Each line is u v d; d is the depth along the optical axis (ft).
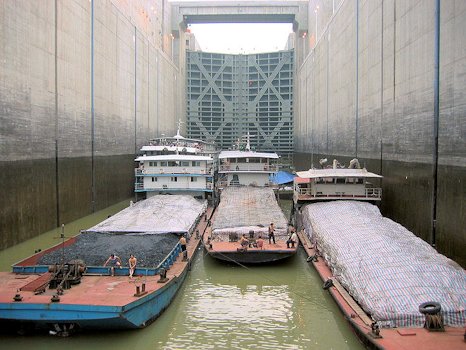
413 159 92.38
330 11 192.95
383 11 115.24
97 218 125.59
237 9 259.39
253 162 148.36
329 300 64.64
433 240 81.66
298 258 84.94
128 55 175.63
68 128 117.50
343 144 161.07
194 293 68.03
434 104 81.97
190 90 290.97
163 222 90.43
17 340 50.19
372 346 42.78
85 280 58.08
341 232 74.18
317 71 213.87
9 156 87.20
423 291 48.83
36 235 98.99
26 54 94.38
